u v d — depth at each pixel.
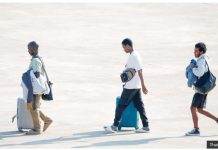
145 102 38.16
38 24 64.00
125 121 31.39
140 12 71.25
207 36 60.38
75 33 60.47
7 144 28.23
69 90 40.97
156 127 32.16
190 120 33.88
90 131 31.19
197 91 29.88
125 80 30.45
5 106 36.72
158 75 45.47
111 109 36.47
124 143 28.36
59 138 29.53
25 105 31.02
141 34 60.75
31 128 30.95
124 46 30.67
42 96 31.02
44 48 53.88
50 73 45.41
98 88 41.66
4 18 66.25
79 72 45.94
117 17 68.44
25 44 55.38
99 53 52.47
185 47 55.44
